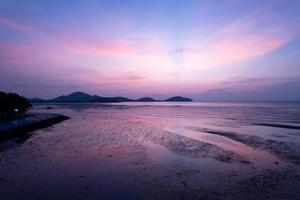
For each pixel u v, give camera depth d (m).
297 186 11.18
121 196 10.12
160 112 84.12
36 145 21.78
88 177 12.56
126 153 18.09
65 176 12.70
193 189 10.92
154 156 17.19
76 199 9.83
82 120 50.03
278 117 53.09
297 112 72.88
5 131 27.58
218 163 15.30
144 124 40.78
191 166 14.64
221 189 10.91
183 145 21.23
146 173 13.26
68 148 20.05
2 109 48.34
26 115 57.06
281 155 17.16
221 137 25.58
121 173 13.23
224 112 78.75
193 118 54.47
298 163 15.09
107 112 85.88
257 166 14.55
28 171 13.60
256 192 10.52
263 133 28.27
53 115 59.00
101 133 29.36
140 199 9.85
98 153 18.11
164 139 24.61
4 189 10.90
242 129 32.47
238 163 15.26
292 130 30.73
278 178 12.30
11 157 17.08
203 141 23.27
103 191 10.67
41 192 10.55
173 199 9.84
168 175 12.89
